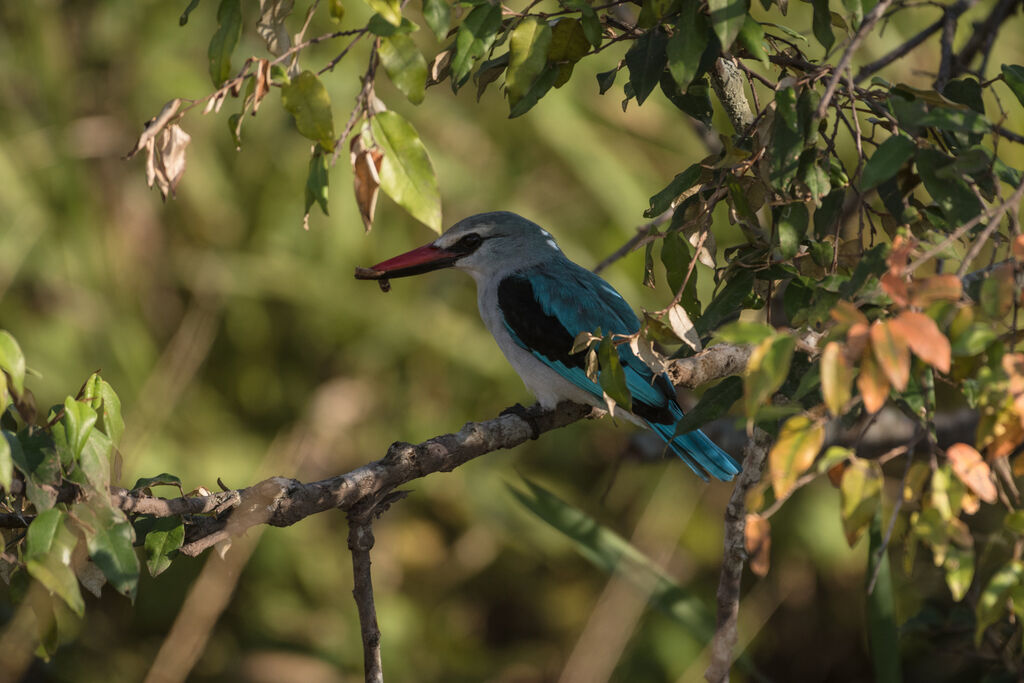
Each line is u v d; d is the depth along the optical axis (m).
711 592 11.70
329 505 5.29
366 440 11.48
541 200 11.71
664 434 7.79
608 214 11.62
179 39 11.30
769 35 5.45
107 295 11.01
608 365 4.59
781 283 5.66
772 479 3.47
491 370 11.70
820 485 11.59
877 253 4.20
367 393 11.60
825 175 4.73
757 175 4.95
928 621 7.35
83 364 10.73
